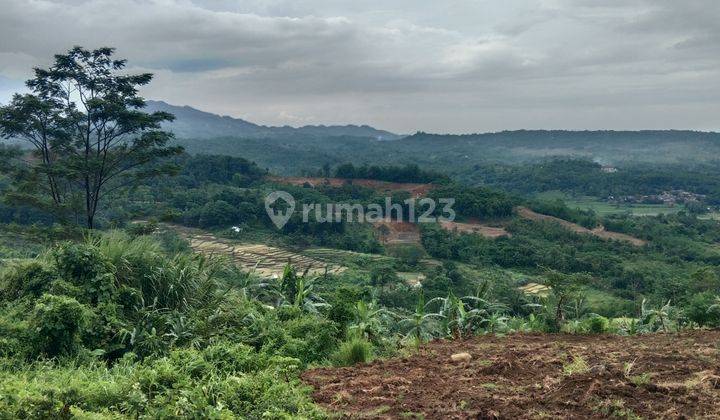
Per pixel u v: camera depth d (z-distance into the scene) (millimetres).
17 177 23828
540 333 10812
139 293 9281
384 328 10875
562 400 5426
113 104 22969
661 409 5090
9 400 4938
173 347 8312
